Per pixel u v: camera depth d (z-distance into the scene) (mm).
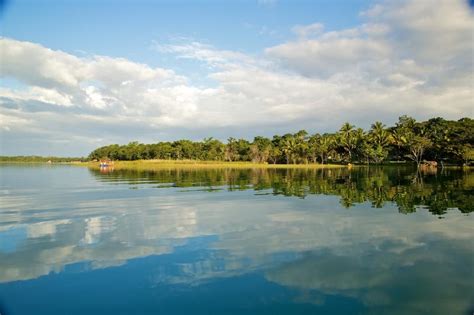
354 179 46719
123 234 14445
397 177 50312
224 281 9211
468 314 7383
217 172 75062
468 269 9859
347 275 9516
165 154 181000
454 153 91750
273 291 8570
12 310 7773
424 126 121875
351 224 15836
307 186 36000
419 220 16578
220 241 13117
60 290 8797
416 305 7785
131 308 7820
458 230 14438
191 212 19641
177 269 10148
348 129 137250
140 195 28500
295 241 12977
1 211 20594
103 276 9664
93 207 21922
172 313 7582
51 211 20500
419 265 10219
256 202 23500
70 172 80750
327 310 7590
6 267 10453
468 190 30094
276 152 145250
